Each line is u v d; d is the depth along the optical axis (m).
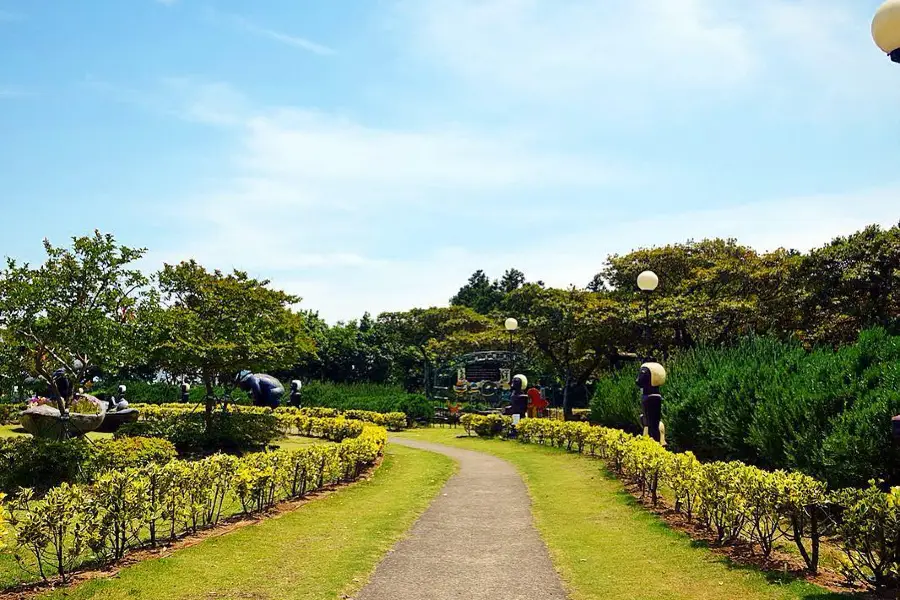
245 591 5.73
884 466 7.52
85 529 6.31
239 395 33.59
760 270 23.06
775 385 10.27
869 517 5.38
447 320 47.19
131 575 6.04
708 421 12.44
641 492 10.33
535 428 20.48
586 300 29.41
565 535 8.17
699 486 7.63
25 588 5.74
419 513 9.75
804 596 5.31
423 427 28.89
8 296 12.34
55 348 13.13
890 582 5.34
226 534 7.77
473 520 9.27
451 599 5.78
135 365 15.02
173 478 7.51
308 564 6.66
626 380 18.23
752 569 6.14
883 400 7.64
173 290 17.92
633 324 24.08
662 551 7.05
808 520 6.57
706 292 24.55
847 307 16.20
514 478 13.67
